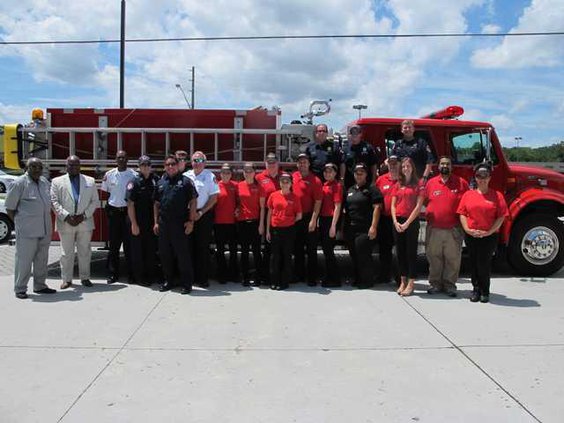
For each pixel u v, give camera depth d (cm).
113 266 777
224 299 675
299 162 735
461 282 792
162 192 705
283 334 536
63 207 729
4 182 2111
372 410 371
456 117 855
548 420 356
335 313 611
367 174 754
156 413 367
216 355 478
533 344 506
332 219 738
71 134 826
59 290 725
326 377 429
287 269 733
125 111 849
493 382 419
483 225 648
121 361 464
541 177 825
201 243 740
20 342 512
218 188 743
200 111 845
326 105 892
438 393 399
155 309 627
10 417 362
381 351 488
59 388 409
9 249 1170
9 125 836
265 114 842
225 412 369
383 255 763
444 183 698
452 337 526
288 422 354
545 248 807
